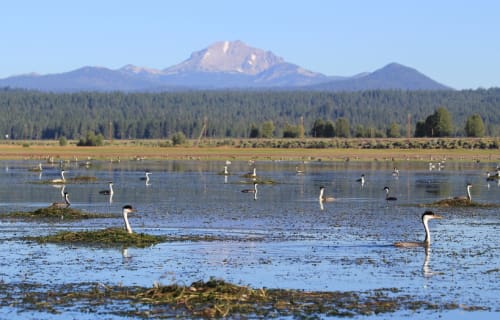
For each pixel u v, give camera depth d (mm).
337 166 136250
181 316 27125
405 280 32812
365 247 41219
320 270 34781
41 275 33469
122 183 90875
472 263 36625
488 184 93188
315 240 43750
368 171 121312
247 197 72562
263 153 179875
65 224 51156
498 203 67812
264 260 37219
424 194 77812
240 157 166375
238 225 50625
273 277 33250
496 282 32500
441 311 28016
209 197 72312
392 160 156750
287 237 44938
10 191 78312
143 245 41656
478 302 29250
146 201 68000
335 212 59219
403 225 51094
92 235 43312
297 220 53625
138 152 182125
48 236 43938
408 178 104188
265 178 102250
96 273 33969
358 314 27500
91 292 30250
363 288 31281
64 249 40281
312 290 30875
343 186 88250
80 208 61781
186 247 41062
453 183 94688
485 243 42938
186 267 35438
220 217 55312
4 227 49438
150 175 107438
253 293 29938
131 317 27016
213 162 148375
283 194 76438
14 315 27203
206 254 38875
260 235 45750
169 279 32812
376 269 35062
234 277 33219
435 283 32281
